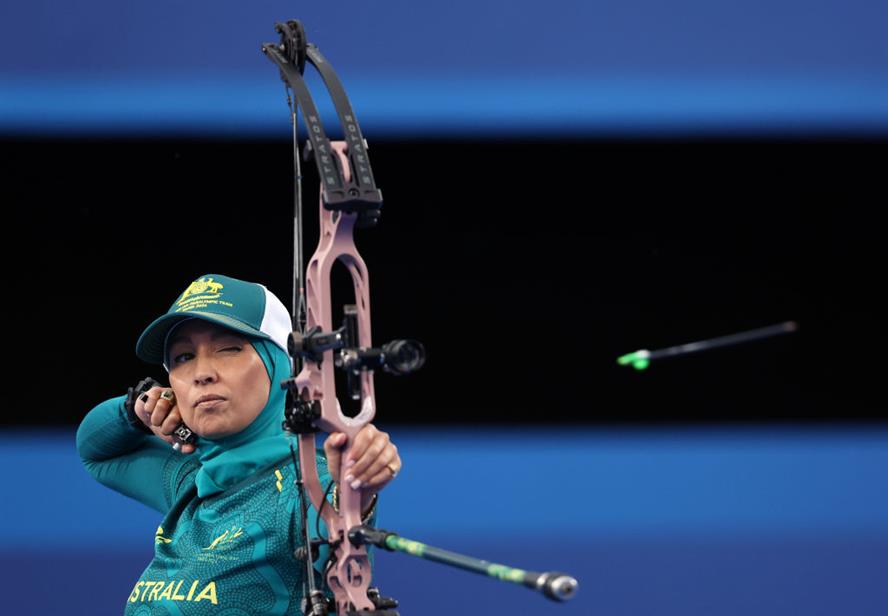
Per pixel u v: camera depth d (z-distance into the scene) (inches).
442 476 1135.6
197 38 973.8
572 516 1091.9
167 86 975.0
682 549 1007.6
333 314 1143.6
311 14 968.3
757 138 1090.7
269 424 487.8
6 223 1095.6
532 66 999.0
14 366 1123.9
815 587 972.6
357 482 429.7
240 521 465.4
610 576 971.9
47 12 970.7
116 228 1102.4
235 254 1111.0
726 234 1182.3
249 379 477.7
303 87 456.1
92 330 1125.7
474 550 993.5
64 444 1119.6
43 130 997.2
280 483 470.3
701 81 1013.8
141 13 971.3
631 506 1107.9
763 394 1208.8
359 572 433.7
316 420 431.8
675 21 1010.7
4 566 956.0
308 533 452.4
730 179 1163.3
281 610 458.3
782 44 1013.8
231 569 458.0
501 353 1200.2
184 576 464.8
